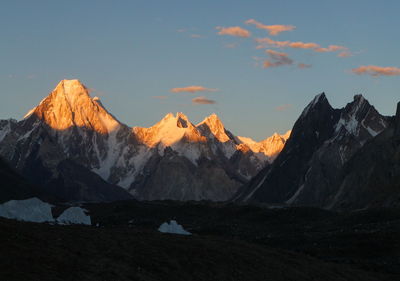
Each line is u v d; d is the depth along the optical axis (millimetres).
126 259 81188
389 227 167000
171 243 92938
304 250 146500
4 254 71250
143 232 99250
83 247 81688
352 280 99750
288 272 93375
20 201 109375
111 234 92625
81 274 71875
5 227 80375
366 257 136000
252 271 89375
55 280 68125
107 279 72625
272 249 106938
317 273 97750
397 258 131125
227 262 90062
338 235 159875
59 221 109312
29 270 68875
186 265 84750
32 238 79375
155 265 81500
